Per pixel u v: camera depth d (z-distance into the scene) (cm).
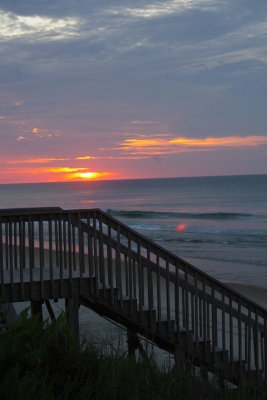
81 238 641
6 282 628
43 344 427
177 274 671
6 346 398
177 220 5922
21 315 443
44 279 640
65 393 370
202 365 679
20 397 339
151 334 670
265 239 3925
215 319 685
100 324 1187
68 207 9750
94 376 419
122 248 655
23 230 624
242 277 2342
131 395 389
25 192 19700
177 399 417
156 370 464
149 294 665
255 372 699
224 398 448
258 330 709
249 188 14875
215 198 11012
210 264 2764
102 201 11431
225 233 4425
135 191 16312
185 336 677
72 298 642
